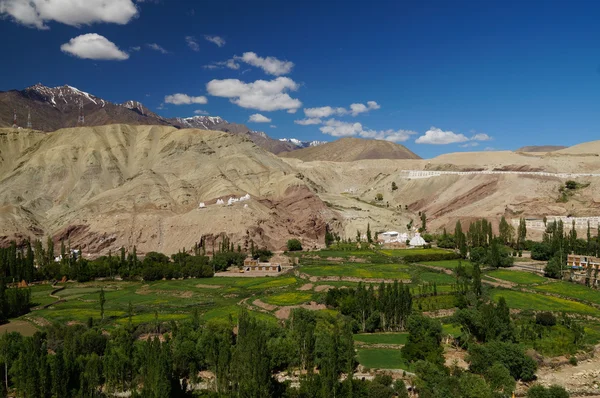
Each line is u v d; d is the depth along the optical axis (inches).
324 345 3981.3
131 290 7126.0
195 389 3641.7
